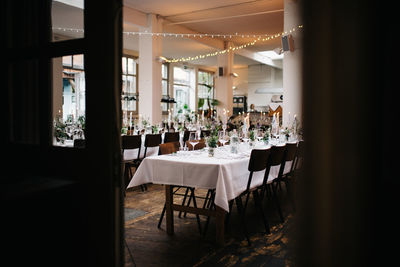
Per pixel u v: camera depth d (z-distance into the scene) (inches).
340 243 27.0
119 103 63.9
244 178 129.6
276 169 151.9
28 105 76.6
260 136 236.1
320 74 26.9
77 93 455.2
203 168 119.4
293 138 207.5
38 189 60.1
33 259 65.5
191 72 710.5
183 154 144.1
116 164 63.8
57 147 69.9
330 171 26.9
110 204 63.6
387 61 24.7
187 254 110.4
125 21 352.8
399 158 24.8
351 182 26.3
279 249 115.6
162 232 131.2
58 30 423.2
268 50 576.7
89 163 65.6
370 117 25.3
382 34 24.8
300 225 28.7
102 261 64.6
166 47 548.1
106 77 62.2
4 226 61.2
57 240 68.4
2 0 77.1
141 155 217.0
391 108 24.7
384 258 25.4
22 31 75.7
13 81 78.3
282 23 416.5
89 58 63.9
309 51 27.4
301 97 28.0
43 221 66.9
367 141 25.5
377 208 25.6
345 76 26.0
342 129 26.3
